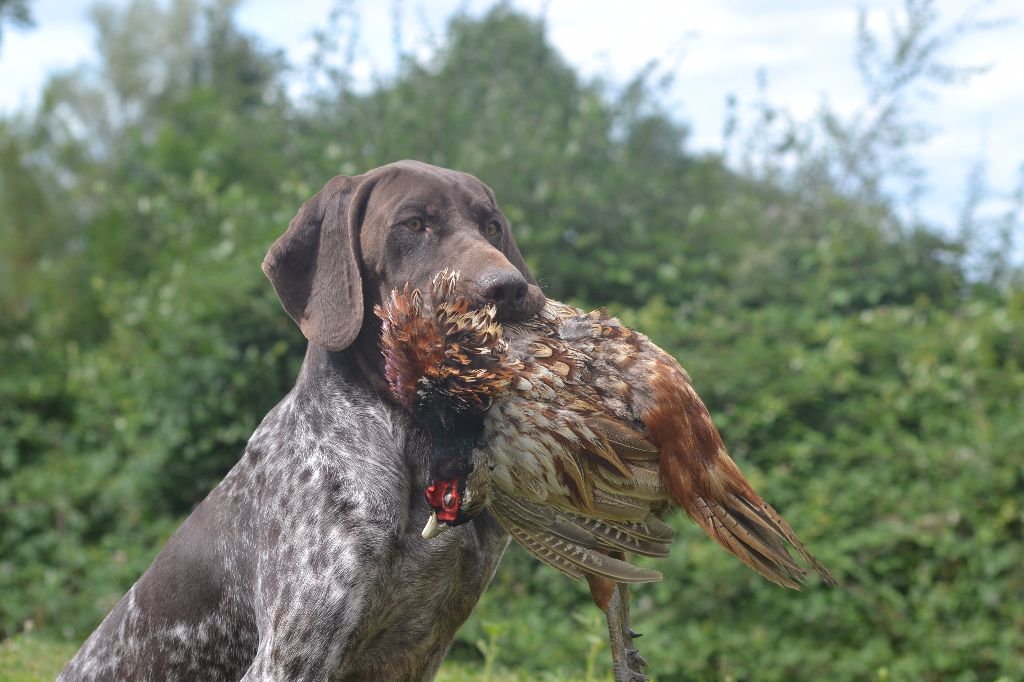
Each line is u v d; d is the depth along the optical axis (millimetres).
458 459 3828
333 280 4480
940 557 9820
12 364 14078
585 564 3982
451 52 14562
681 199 14312
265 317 10922
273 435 4512
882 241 13078
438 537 4258
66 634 10203
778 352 11195
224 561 4422
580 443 3805
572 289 12750
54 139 19938
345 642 4098
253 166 14219
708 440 3971
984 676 9320
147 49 24625
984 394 10805
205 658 4445
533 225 12773
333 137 13984
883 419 10688
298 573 4133
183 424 10945
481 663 9430
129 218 15695
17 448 12656
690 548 9727
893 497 10031
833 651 9492
